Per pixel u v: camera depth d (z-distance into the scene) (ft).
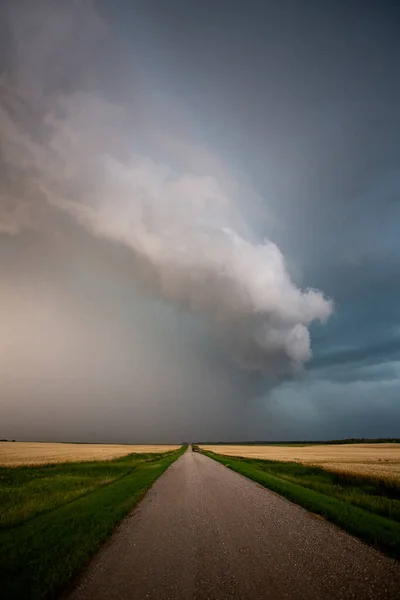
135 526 31.14
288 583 18.35
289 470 90.63
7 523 31.30
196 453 222.28
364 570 19.99
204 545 25.25
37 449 226.38
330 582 18.40
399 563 21.07
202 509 38.63
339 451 233.55
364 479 65.57
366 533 26.68
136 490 51.85
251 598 16.74
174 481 65.51
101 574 19.95
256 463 118.73
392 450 242.99
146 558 22.59
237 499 45.19
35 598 16.85
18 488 55.77
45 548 23.65
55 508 38.70
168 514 36.11
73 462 114.21
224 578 19.16
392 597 16.74
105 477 73.15
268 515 35.22
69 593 17.52
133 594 17.31
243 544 25.31
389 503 40.65
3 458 134.31
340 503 39.73
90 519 31.78
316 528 29.68
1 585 18.02
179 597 16.94
